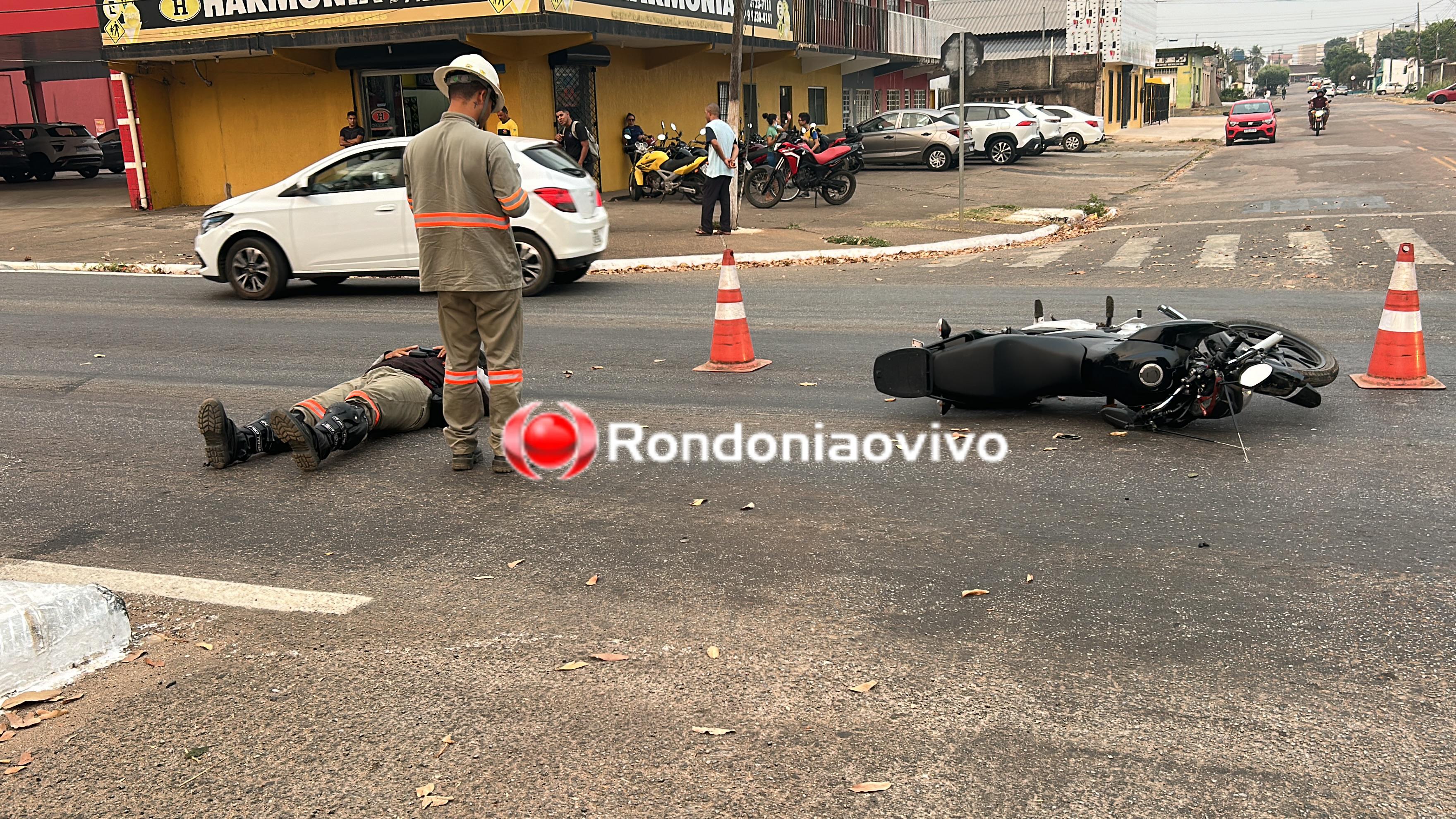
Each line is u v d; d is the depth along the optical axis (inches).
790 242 644.1
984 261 572.1
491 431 223.5
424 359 257.9
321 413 229.5
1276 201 786.8
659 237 660.7
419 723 126.3
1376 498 193.0
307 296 493.0
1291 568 164.1
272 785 114.9
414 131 896.3
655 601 158.2
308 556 178.9
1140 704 126.6
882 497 202.7
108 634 146.1
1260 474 208.2
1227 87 6441.9
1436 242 535.5
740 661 139.3
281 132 917.8
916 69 1808.6
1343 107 3654.0
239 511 202.4
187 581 169.0
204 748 122.1
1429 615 147.3
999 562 169.8
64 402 294.7
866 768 115.3
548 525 191.5
